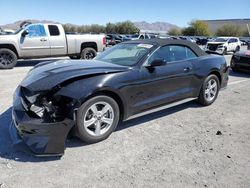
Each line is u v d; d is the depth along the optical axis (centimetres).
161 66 452
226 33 7931
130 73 404
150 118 487
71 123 337
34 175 301
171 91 476
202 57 544
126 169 319
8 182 287
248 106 582
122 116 412
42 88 346
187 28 8375
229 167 329
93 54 1277
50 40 1155
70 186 284
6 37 1062
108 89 373
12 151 352
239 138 413
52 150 327
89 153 353
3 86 719
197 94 539
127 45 501
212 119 494
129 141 391
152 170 318
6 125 432
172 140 399
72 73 368
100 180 296
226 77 610
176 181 297
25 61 1330
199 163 336
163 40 489
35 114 332
